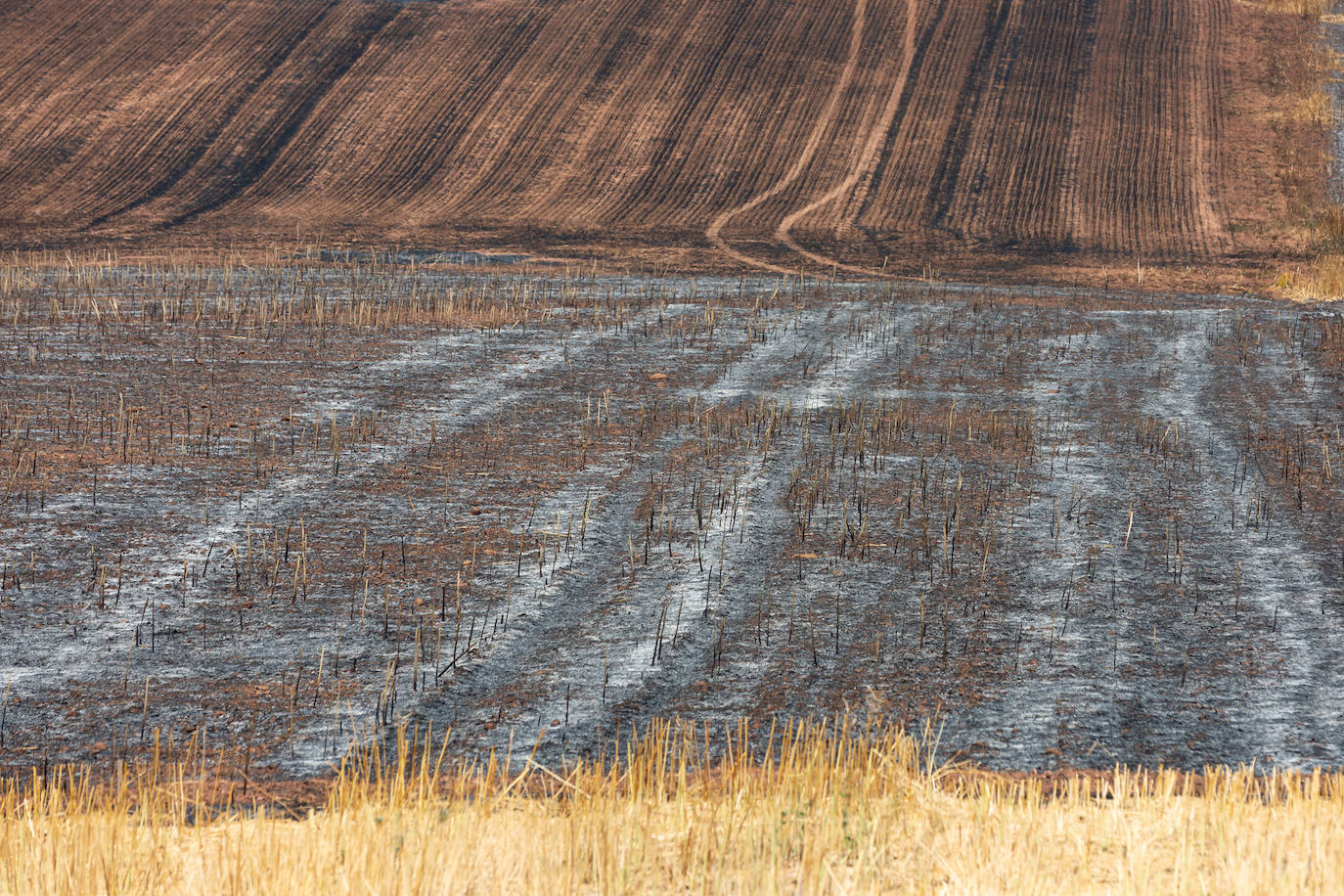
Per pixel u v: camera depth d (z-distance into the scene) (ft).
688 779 35.96
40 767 37.40
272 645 46.37
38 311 108.78
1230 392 88.22
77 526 57.77
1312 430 77.61
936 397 86.28
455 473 67.36
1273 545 57.57
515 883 27.86
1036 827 31.19
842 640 47.34
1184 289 139.03
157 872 28.58
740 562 55.21
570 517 60.80
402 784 32.45
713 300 122.83
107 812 32.27
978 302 121.90
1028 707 41.86
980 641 47.29
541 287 129.80
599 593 51.85
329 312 111.14
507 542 57.47
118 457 68.18
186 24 234.99
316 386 85.61
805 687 43.39
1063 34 241.76
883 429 76.89
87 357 91.86
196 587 51.52
